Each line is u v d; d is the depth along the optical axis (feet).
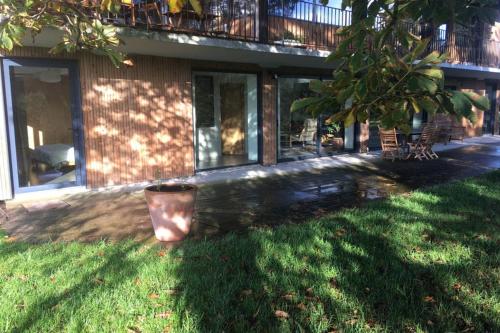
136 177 27.96
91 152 25.82
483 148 48.26
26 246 15.55
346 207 21.72
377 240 15.99
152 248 15.34
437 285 12.34
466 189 25.14
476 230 17.16
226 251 14.80
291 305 11.19
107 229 18.12
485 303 11.34
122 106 26.86
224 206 22.18
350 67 8.40
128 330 9.92
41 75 24.21
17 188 23.99
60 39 20.86
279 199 23.77
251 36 31.37
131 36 21.12
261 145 35.65
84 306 10.89
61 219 19.71
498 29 54.39
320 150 41.32
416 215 19.45
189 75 30.19
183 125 30.17
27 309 10.79
